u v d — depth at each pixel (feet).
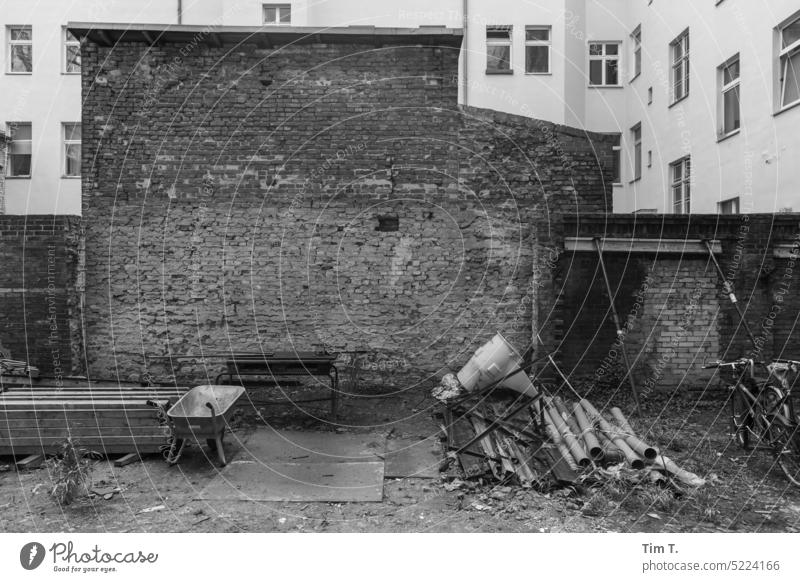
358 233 25.85
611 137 26.45
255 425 20.71
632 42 56.24
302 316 25.73
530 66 51.93
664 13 49.42
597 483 15.20
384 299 25.82
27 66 57.62
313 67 25.90
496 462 16.01
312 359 21.24
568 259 24.43
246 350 25.61
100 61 25.61
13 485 15.57
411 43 25.91
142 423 17.25
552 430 18.08
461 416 20.53
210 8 54.08
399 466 16.89
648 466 15.81
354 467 16.78
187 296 25.61
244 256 25.73
